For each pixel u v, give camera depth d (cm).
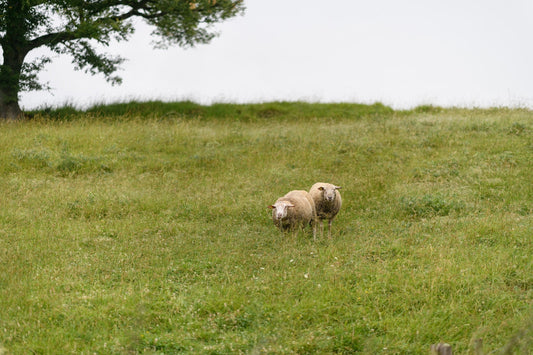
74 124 2303
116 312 774
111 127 2223
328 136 2119
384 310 794
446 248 1015
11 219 1260
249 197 1504
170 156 1953
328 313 789
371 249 1041
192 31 2814
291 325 754
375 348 688
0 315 748
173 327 748
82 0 2477
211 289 870
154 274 931
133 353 667
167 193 1545
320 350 690
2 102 2500
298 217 1160
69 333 708
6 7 2336
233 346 691
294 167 1814
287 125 2545
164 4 2612
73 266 968
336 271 920
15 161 1770
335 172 1744
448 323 748
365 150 1917
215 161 1859
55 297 813
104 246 1104
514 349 651
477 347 593
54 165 1747
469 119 2234
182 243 1125
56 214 1316
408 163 1772
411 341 715
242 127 2416
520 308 790
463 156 1770
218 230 1235
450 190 1477
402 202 1384
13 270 913
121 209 1382
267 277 908
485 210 1291
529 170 1603
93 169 1759
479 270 902
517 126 2028
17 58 2555
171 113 2839
